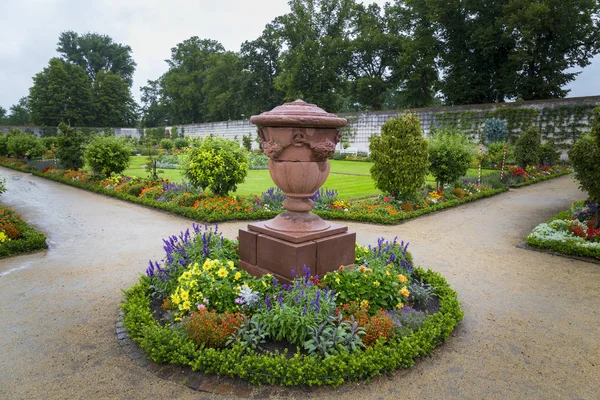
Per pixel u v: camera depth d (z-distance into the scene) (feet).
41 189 48.34
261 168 76.23
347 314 12.07
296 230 14.74
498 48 85.51
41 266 19.19
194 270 13.42
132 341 11.79
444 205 36.76
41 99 150.61
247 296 12.21
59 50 183.42
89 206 36.55
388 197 35.53
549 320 13.83
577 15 76.64
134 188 41.09
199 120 179.32
